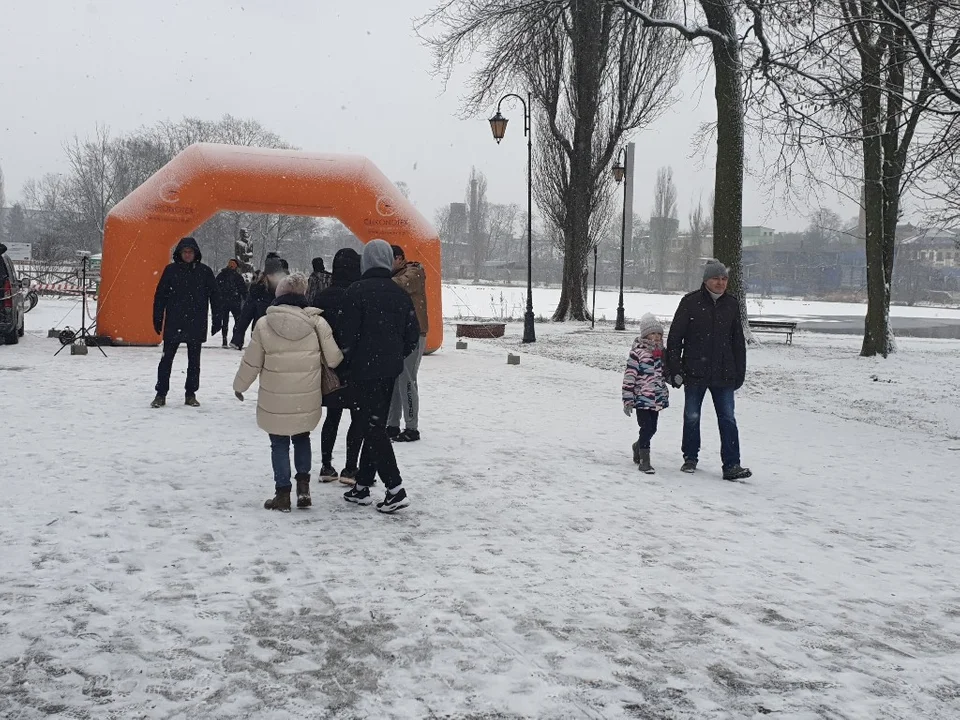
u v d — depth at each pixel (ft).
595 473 27.48
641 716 11.14
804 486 27.58
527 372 59.93
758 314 213.66
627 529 20.75
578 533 20.15
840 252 396.16
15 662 12.03
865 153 78.07
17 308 60.95
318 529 19.49
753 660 13.14
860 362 75.20
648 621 14.61
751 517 22.77
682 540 19.99
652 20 79.87
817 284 398.83
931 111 43.04
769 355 81.00
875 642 14.15
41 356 53.93
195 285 36.04
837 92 47.03
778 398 53.31
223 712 10.83
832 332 139.85
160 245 61.21
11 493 21.27
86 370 47.62
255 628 13.60
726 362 28.07
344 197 62.28
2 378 42.96
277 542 18.28
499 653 12.98
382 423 21.07
